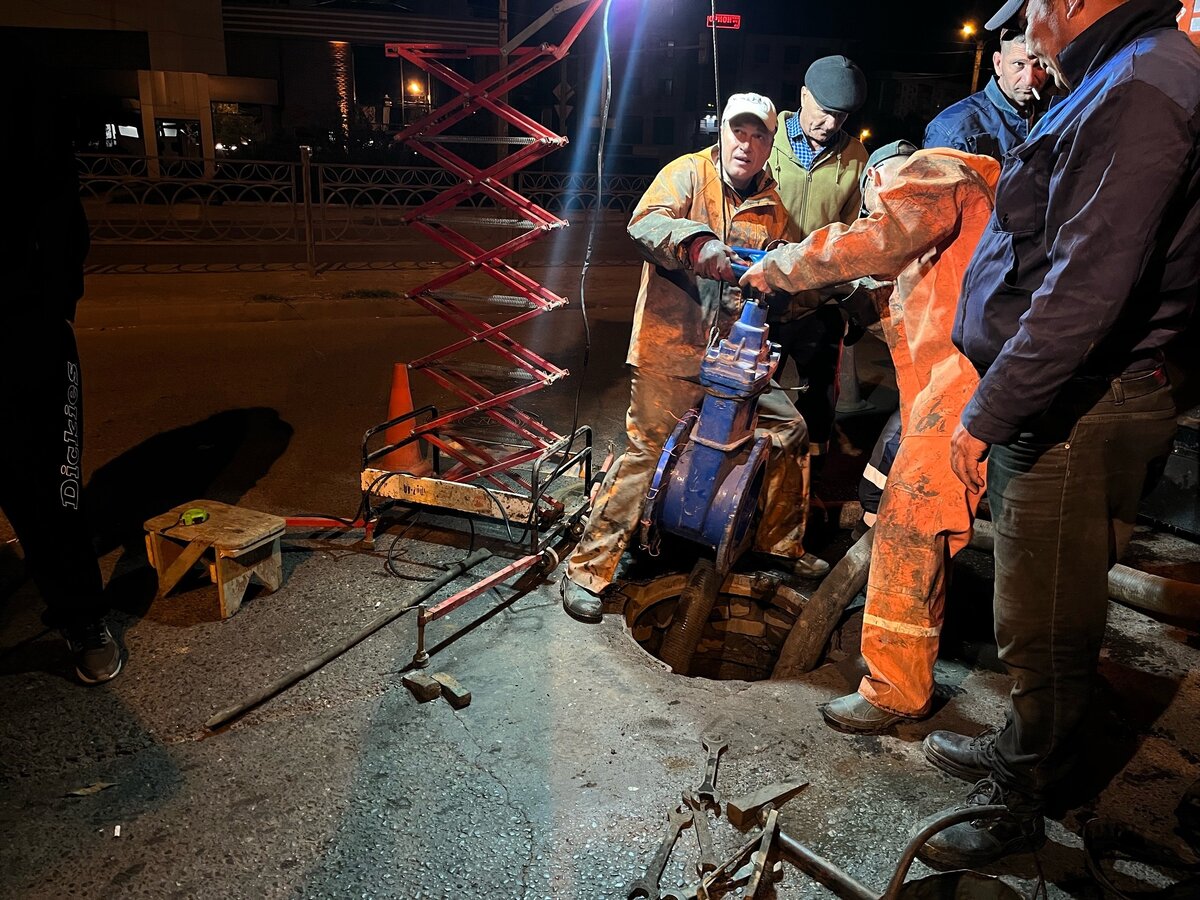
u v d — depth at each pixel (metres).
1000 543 2.19
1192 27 3.88
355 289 9.22
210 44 19.41
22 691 2.89
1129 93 1.70
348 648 3.12
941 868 2.32
